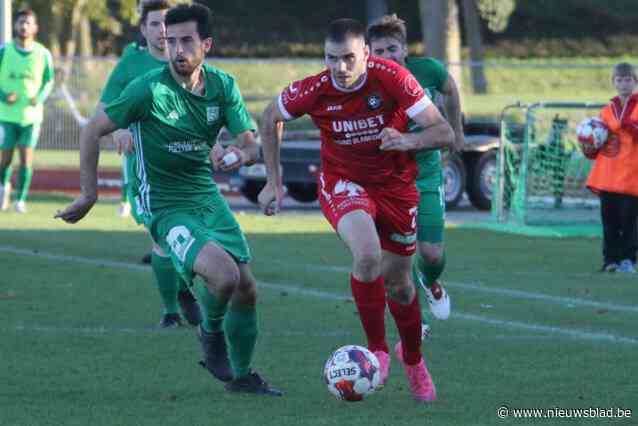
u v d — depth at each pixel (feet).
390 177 62.03
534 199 173.78
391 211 62.23
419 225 80.23
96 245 130.82
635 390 64.54
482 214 182.91
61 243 131.95
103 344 76.33
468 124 188.44
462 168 184.24
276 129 63.87
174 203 62.69
